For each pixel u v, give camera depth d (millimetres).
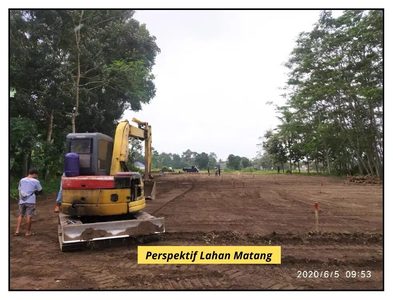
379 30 25625
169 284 4746
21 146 16078
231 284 4742
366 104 31172
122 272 5262
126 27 23406
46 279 4969
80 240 6195
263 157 99688
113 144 8258
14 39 16531
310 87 35844
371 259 5832
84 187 6621
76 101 20750
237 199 15875
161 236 7199
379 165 31125
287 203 14125
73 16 20656
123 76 22688
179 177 42094
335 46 32250
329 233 7746
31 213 8000
